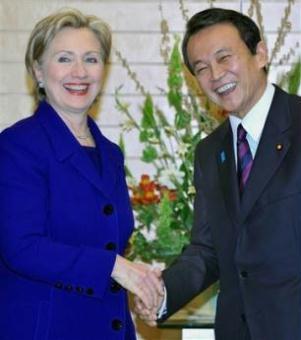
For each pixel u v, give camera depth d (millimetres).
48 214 2316
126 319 2457
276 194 2324
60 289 2285
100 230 2365
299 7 3805
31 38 2455
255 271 2352
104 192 2398
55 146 2369
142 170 3805
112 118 3838
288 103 2451
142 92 3812
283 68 3766
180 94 3432
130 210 2547
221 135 2631
